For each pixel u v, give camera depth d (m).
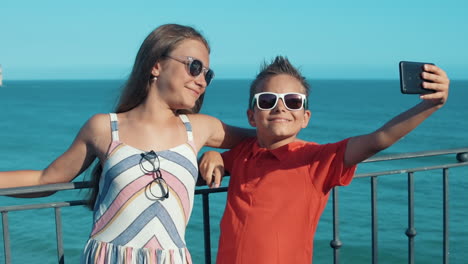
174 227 2.30
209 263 2.79
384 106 92.12
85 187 2.48
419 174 23.05
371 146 2.23
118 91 2.58
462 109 81.56
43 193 2.52
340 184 2.40
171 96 2.40
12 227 14.57
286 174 2.45
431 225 14.77
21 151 36.62
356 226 14.68
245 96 134.25
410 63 1.99
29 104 99.25
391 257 12.37
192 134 2.50
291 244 2.37
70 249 12.88
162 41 2.36
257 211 2.42
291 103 2.49
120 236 2.24
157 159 2.29
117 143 2.33
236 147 2.78
